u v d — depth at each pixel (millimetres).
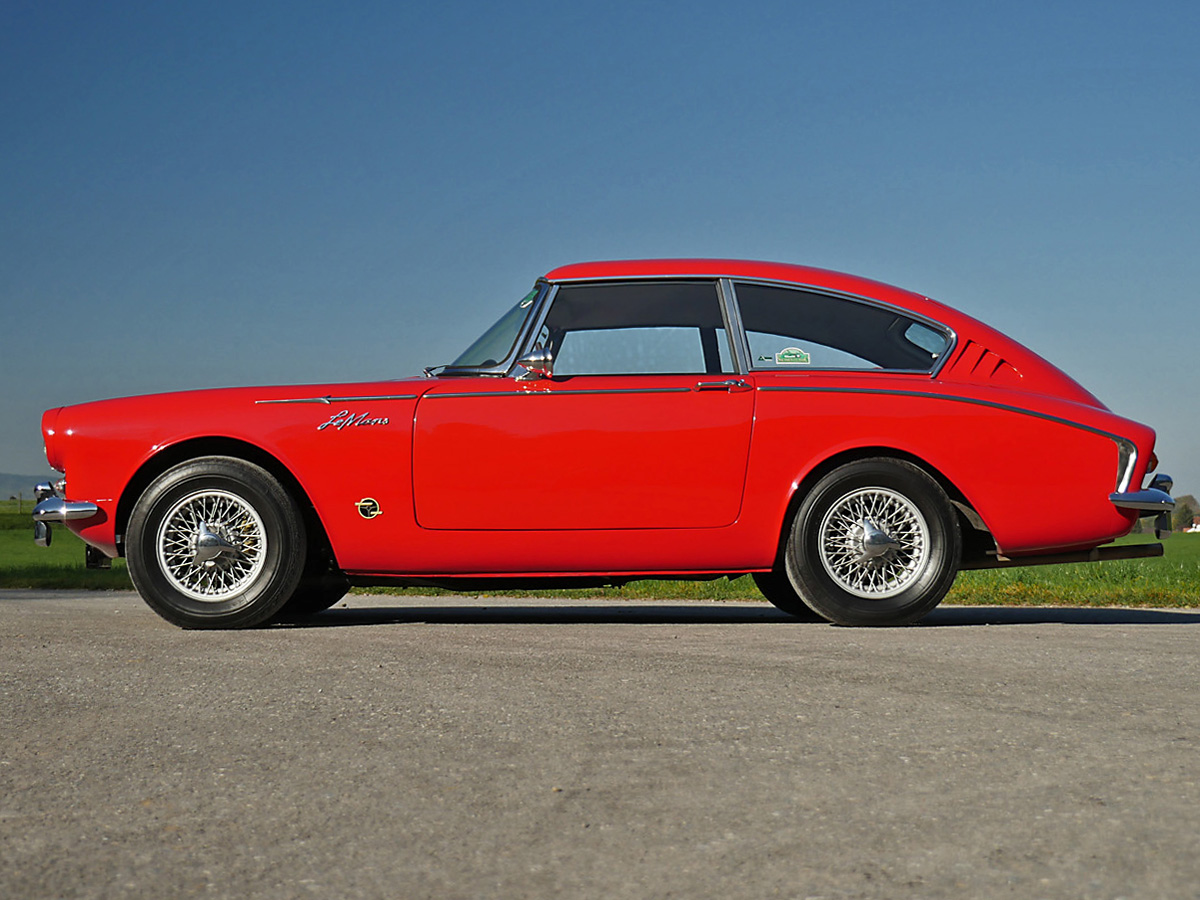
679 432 5121
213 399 5285
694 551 5172
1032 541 5238
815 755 2686
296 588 5230
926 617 5871
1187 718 3053
